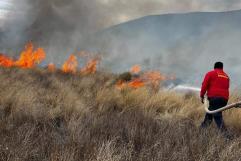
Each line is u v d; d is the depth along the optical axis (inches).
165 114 414.3
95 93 511.2
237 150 244.2
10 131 260.5
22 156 203.0
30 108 346.3
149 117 355.6
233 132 354.0
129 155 215.6
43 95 460.8
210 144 254.2
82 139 242.2
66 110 364.2
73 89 537.0
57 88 551.2
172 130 294.5
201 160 222.4
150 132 281.9
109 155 199.6
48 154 211.3
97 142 241.9
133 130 276.7
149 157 219.6
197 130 311.4
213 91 371.2
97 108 423.8
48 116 335.9
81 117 320.2
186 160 222.2
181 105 462.6
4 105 360.8
